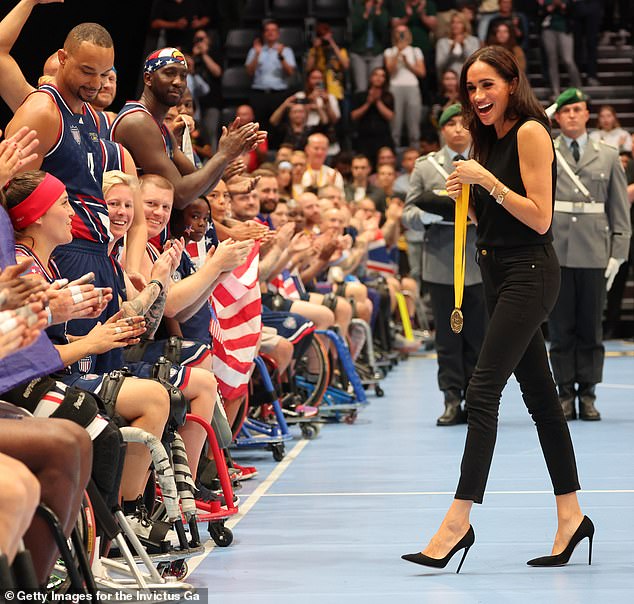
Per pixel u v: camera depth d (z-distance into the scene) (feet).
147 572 21.81
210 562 23.20
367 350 53.78
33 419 17.03
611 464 33.68
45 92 23.18
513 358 22.26
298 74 81.82
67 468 16.56
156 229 27.14
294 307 43.55
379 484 31.50
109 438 18.66
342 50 85.35
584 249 42.55
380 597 20.39
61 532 16.28
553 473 22.82
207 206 29.81
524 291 22.36
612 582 21.30
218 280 26.84
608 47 92.68
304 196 51.60
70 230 20.75
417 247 71.82
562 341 43.42
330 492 30.50
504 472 32.91
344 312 46.78
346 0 90.12
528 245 22.48
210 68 78.38
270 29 81.71
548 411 22.80
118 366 23.09
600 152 43.01
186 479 22.35
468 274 41.42
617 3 94.38
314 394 41.86
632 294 80.33
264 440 35.42
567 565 22.65
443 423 42.73
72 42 23.15
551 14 85.97
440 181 41.01
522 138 22.22
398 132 83.71
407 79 83.25
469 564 22.82
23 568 15.12
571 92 42.60
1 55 26.30
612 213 43.29
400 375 61.41
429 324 80.38
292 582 21.52
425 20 86.33
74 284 17.92
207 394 24.52
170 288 25.75
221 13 87.56
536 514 27.25
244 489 31.17
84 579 17.74
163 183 27.20
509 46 84.79
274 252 39.32
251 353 30.86
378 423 44.14
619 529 25.48
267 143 78.89
